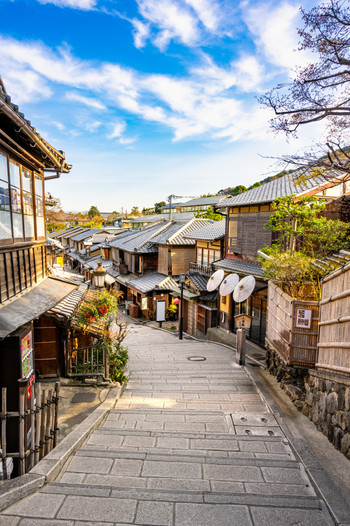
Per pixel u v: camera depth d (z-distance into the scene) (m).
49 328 7.58
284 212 9.53
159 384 8.29
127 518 2.89
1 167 5.24
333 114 5.38
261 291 12.60
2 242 5.23
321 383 5.38
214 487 3.52
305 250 9.98
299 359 6.27
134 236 29.88
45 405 4.00
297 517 2.98
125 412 6.19
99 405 6.52
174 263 22.69
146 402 6.89
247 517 2.95
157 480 3.61
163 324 20.81
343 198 10.60
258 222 12.69
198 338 17.70
